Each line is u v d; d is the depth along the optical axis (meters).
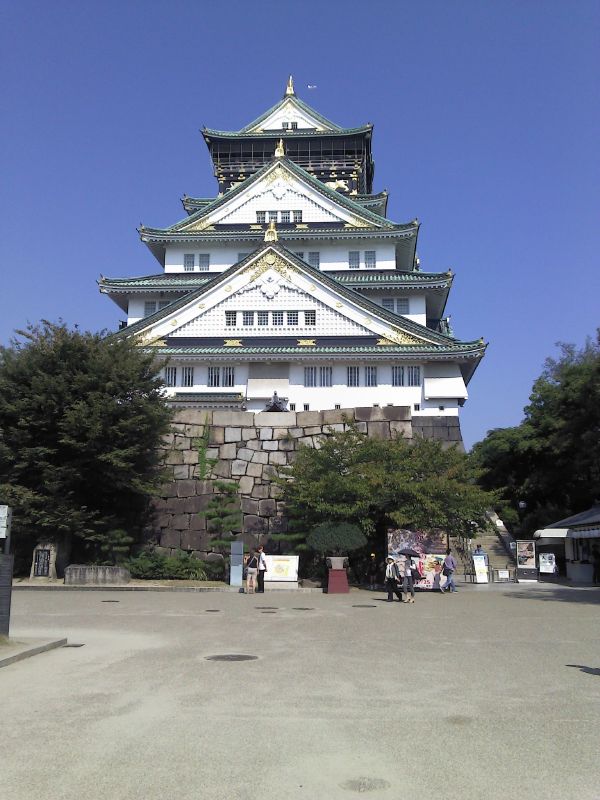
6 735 8.28
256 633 17.03
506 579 37.94
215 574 34.16
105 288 58.50
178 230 62.19
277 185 63.94
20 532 32.22
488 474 56.81
